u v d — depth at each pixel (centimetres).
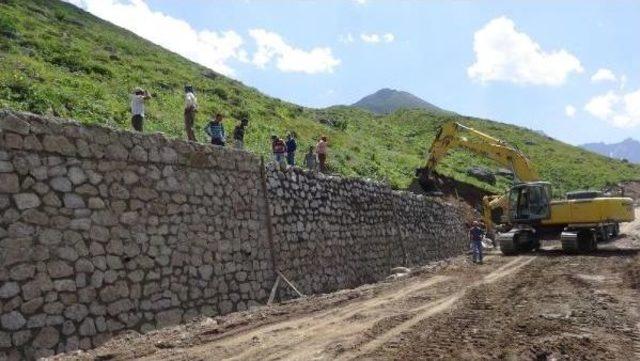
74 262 951
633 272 1484
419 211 2575
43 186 925
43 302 890
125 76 2656
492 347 768
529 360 708
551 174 6956
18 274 864
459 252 3014
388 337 853
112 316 996
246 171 1422
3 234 855
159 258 1119
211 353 823
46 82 1906
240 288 1322
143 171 1120
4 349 826
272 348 833
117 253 1032
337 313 1104
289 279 1509
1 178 866
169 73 3319
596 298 1130
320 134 3625
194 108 1432
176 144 1212
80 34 3291
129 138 1102
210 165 1303
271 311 1172
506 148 2850
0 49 2147
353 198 1972
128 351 865
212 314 1221
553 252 2227
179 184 1203
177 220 1180
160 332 1014
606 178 7025
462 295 1238
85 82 2128
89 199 998
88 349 934
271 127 3023
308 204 1677
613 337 820
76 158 989
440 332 866
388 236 2186
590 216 2138
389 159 3953
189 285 1178
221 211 1312
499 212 2748
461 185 3812
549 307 1045
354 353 771
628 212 2262
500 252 2408
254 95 4122
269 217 1467
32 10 3331
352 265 1866
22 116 910
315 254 1659
